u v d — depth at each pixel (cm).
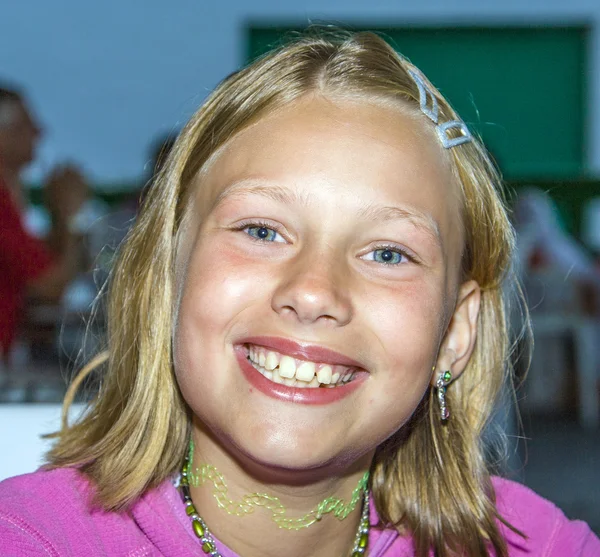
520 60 659
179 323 128
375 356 124
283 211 124
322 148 127
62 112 568
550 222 489
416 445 156
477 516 154
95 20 567
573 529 159
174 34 583
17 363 287
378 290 125
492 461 185
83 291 324
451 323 150
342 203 124
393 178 127
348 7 634
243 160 129
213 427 126
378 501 151
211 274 124
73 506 133
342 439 124
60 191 331
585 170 661
